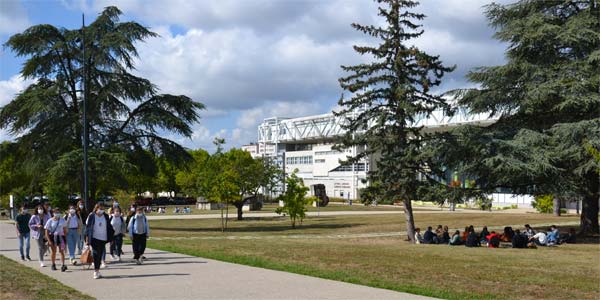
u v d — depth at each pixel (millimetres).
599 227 33469
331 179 127312
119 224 18031
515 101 29969
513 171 27969
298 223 48188
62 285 13016
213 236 34562
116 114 42500
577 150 26828
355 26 27812
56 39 41031
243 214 67438
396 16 27688
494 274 14617
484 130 30453
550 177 29047
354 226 43156
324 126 133250
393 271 15141
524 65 28688
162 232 38531
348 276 14141
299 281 13352
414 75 28172
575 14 29828
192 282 13328
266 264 16766
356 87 27938
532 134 28109
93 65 40219
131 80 41438
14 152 41594
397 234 35344
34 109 37125
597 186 30500
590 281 13586
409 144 29359
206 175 44312
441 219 48656
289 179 44375
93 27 40469
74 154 36688
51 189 50250
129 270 15727
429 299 11000
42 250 16969
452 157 29672
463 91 30969
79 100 41875
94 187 39750
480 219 47438
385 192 28578
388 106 28609
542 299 11430
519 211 70375
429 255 19703
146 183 88062
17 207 63625
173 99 42438
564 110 29422
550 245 25859
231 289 12258
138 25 41844
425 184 29188
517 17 31438
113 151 38844
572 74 27812
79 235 18844
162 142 43156
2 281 13352
